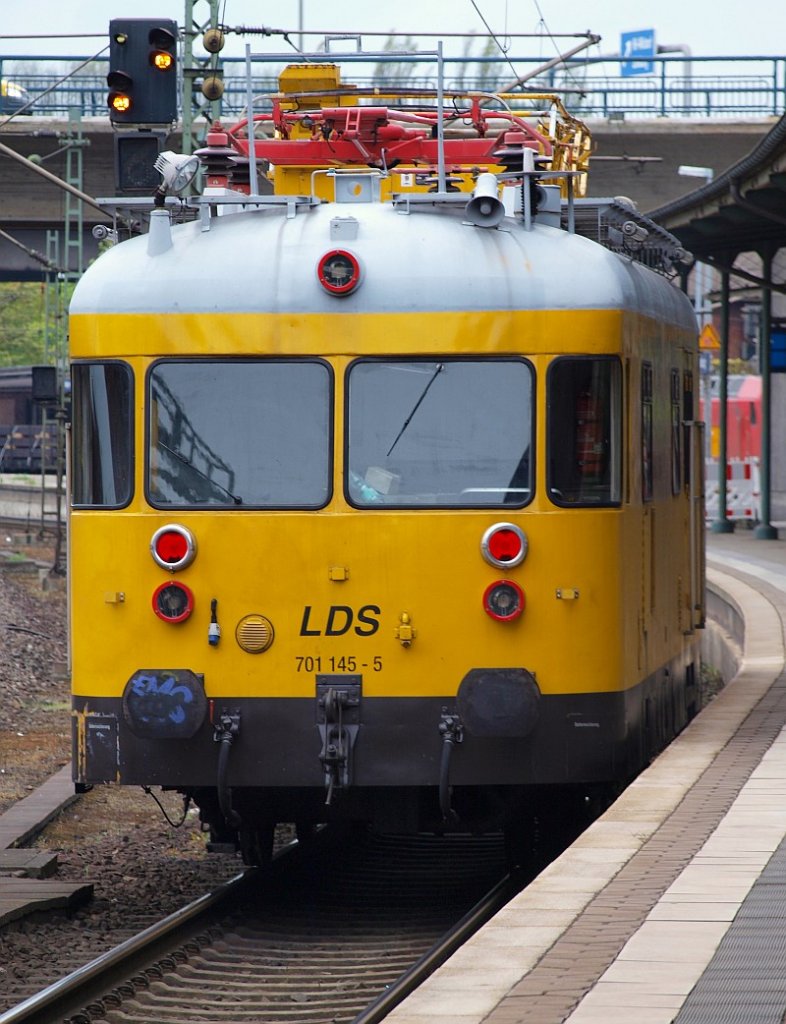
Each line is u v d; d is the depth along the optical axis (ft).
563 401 102.42
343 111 128.57
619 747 103.45
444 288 102.53
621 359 103.55
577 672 101.96
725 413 449.06
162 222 105.81
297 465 102.89
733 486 465.47
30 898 109.50
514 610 101.35
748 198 309.42
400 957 98.22
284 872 123.03
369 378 102.89
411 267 103.09
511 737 100.78
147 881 125.08
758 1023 55.57
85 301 104.73
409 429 102.73
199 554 102.53
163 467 103.35
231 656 102.17
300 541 102.06
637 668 109.40
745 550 376.68
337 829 136.26
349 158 128.88
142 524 102.83
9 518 539.29
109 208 110.73
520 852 116.67
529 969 64.18
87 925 108.78
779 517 525.75
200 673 102.27
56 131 427.74
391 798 105.29
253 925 106.83
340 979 93.35
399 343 102.53
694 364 145.89
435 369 102.83
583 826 117.29
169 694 101.14
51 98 445.78
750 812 96.84
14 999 87.30
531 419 102.37
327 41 144.87
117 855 134.92
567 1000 59.47
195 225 107.76
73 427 104.63
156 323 103.45
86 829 146.20
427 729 101.45
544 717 101.60
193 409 103.35
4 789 162.20
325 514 102.17
